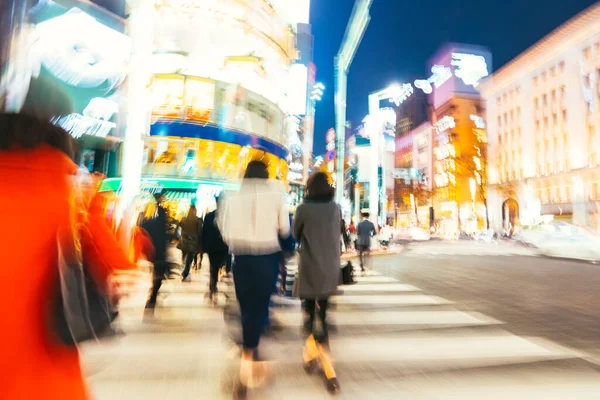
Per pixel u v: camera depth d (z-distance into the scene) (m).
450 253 21.73
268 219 3.32
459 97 77.44
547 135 52.84
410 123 102.56
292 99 31.66
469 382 3.51
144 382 3.40
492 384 3.47
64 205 1.24
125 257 1.87
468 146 75.75
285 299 7.41
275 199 3.38
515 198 61.03
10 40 10.77
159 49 20.47
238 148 22.67
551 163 51.81
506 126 62.78
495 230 61.66
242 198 3.34
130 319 5.68
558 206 49.44
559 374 3.72
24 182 1.16
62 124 1.35
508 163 62.34
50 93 1.31
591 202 43.75
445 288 8.84
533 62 55.25
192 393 3.19
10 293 1.09
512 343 4.69
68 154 1.32
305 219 3.57
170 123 20.39
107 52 13.48
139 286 8.32
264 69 24.28
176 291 7.93
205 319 5.67
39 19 11.86
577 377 3.65
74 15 12.57
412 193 76.00
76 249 1.30
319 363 3.82
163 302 6.82
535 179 54.25
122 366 3.79
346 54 22.97
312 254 3.50
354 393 3.25
